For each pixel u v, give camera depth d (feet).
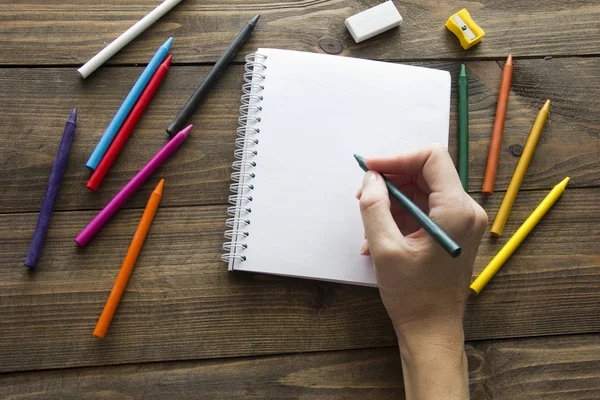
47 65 2.46
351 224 2.29
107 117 2.43
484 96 2.64
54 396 2.08
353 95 2.45
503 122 2.56
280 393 2.16
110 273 2.23
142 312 2.19
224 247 2.27
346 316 2.25
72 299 2.18
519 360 2.28
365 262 2.24
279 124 2.39
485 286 2.36
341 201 2.31
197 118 2.45
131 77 2.49
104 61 2.48
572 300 2.37
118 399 2.10
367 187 2.00
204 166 2.39
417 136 2.44
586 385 2.27
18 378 2.09
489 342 2.29
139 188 2.33
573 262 2.42
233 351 2.19
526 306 2.35
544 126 2.62
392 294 2.00
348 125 2.41
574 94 2.68
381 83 2.48
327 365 2.20
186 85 2.50
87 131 2.39
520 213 2.48
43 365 2.11
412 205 1.90
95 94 2.45
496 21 2.77
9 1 2.52
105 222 2.27
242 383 2.15
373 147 2.40
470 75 2.67
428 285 1.96
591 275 2.41
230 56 2.51
